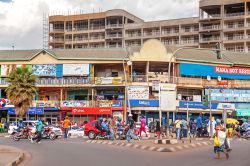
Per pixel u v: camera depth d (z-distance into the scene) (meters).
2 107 63.03
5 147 25.58
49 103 62.44
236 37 87.81
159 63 63.47
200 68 64.56
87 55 64.19
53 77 64.06
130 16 101.62
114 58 62.97
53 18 101.75
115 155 21.09
